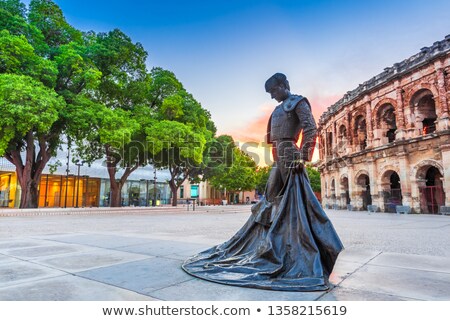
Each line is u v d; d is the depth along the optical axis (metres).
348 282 3.66
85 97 24.50
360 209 33.12
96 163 41.78
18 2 24.47
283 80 4.88
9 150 22.97
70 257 5.17
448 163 23.38
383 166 29.61
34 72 20.30
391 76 28.58
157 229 11.19
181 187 68.81
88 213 23.48
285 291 3.21
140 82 29.86
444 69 24.53
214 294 3.12
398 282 3.66
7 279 3.70
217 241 7.46
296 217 4.12
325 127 44.00
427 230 11.55
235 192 66.06
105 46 27.52
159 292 3.18
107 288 3.32
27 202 23.64
